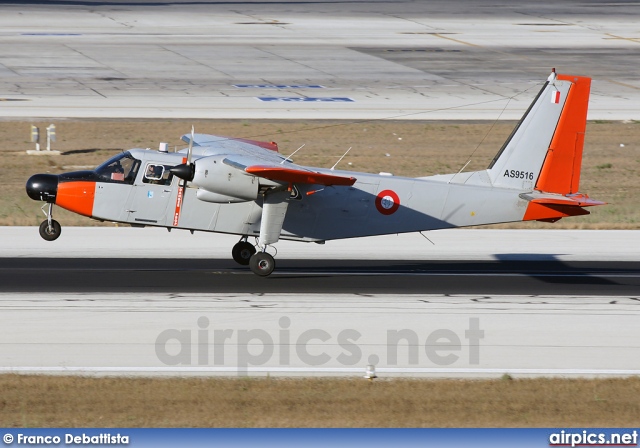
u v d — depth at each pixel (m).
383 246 106.56
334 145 178.12
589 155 179.25
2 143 170.50
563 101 87.12
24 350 61.09
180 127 185.88
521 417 50.72
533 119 87.62
